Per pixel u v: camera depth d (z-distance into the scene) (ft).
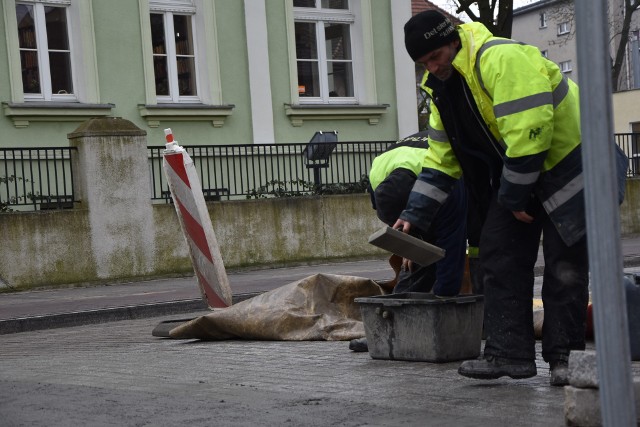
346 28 108.47
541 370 27.78
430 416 22.20
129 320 57.47
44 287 76.07
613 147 11.84
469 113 24.40
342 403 24.22
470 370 25.04
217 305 47.96
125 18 93.66
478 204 25.94
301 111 102.68
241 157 93.76
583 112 11.90
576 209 24.04
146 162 81.30
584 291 24.88
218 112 97.50
